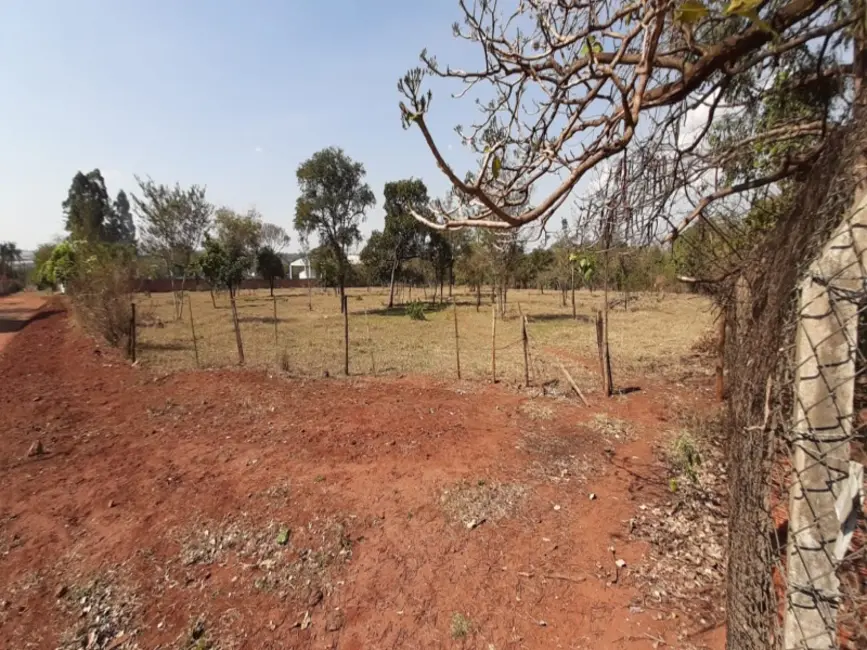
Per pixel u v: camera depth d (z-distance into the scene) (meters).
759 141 2.25
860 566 1.27
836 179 0.95
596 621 2.78
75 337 13.29
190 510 4.05
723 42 1.46
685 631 2.63
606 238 2.36
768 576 1.24
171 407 6.78
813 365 0.95
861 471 0.94
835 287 0.91
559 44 1.70
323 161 21.50
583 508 3.98
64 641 2.75
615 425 5.80
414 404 6.79
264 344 12.01
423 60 1.82
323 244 24.19
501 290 18.58
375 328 15.36
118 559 3.45
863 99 1.06
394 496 4.21
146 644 2.72
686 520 3.73
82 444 5.50
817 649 0.99
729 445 1.45
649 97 1.66
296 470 4.74
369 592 3.10
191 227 21.28
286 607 2.99
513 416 6.25
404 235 23.41
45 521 3.93
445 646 2.67
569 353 10.52
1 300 30.05
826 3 1.43
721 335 6.16
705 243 2.64
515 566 3.29
